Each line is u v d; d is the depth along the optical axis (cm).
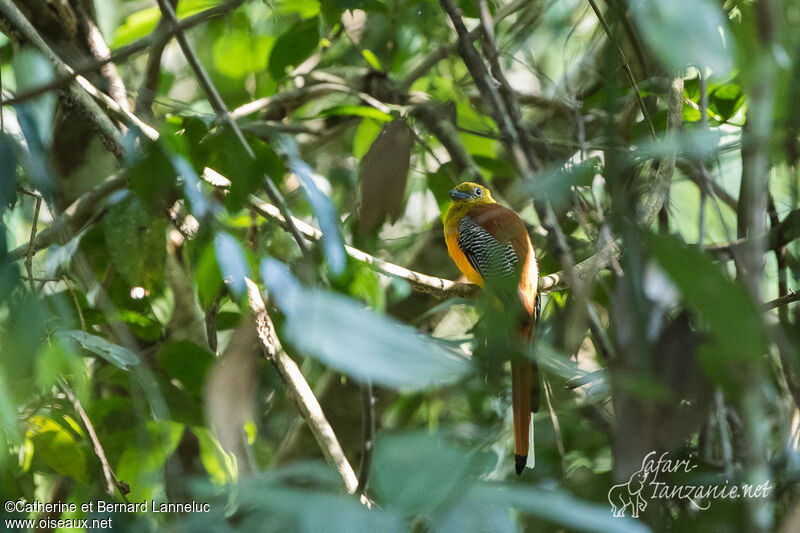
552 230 450
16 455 727
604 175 313
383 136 796
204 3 1199
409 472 197
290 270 615
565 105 915
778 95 252
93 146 1006
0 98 556
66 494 851
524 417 690
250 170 587
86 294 919
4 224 552
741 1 271
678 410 382
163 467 799
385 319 188
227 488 259
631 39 537
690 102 817
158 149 583
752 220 265
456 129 1100
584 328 762
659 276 400
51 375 580
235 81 1308
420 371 173
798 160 310
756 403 253
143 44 649
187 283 1043
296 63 1162
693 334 409
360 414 1066
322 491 234
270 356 540
